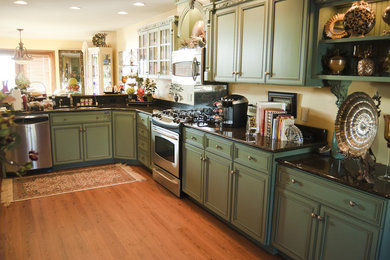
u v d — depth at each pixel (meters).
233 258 2.42
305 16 2.24
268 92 3.06
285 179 2.22
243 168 2.55
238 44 2.88
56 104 4.63
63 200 3.46
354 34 2.08
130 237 2.71
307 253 2.09
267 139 2.59
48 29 7.07
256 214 2.46
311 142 2.50
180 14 3.97
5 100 1.07
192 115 3.51
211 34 3.21
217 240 2.68
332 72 2.29
